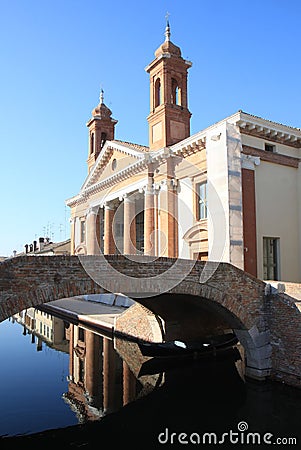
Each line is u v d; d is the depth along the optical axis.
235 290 13.13
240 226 17.38
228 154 17.55
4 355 19.55
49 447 9.30
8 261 9.63
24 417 11.23
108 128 34.72
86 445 9.45
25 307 9.73
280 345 12.99
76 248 32.00
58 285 10.19
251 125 18.23
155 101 24.25
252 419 10.62
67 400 12.68
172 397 12.89
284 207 19.39
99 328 23.83
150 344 16.88
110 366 16.92
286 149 19.80
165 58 23.42
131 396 13.09
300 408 11.25
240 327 13.35
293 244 19.45
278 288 13.31
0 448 9.29
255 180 18.45
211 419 10.82
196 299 13.66
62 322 29.16
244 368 15.10
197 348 17.12
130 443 9.49
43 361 18.20
